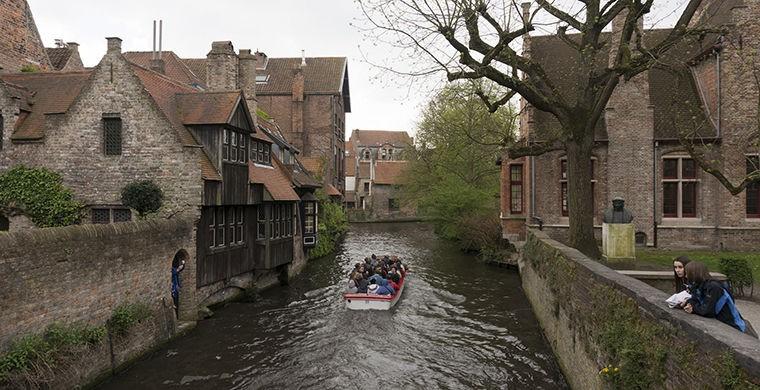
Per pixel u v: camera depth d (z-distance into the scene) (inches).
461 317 529.3
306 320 514.3
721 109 638.5
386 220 2108.8
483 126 1126.4
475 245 1002.7
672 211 673.0
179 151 478.3
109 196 489.7
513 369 380.2
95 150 493.0
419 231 1620.3
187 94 551.5
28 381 269.1
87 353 320.8
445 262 911.0
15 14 728.3
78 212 489.7
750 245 628.1
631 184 666.8
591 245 467.8
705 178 652.7
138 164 485.1
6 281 270.8
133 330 374.9
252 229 622.2
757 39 611.2
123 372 361.7
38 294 292.0
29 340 280.1
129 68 488.1
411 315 537.0
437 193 1229.7
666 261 521.7
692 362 165.6
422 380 359.6
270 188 637.3
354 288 584.4
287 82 1517.0
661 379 188.1
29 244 286.2
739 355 138.9
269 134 771.4
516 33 429.1
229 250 557.9
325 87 1505.9
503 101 468.4
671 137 660.1
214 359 398.6
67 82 580.1
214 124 513.3
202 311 500.4
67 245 314.7
